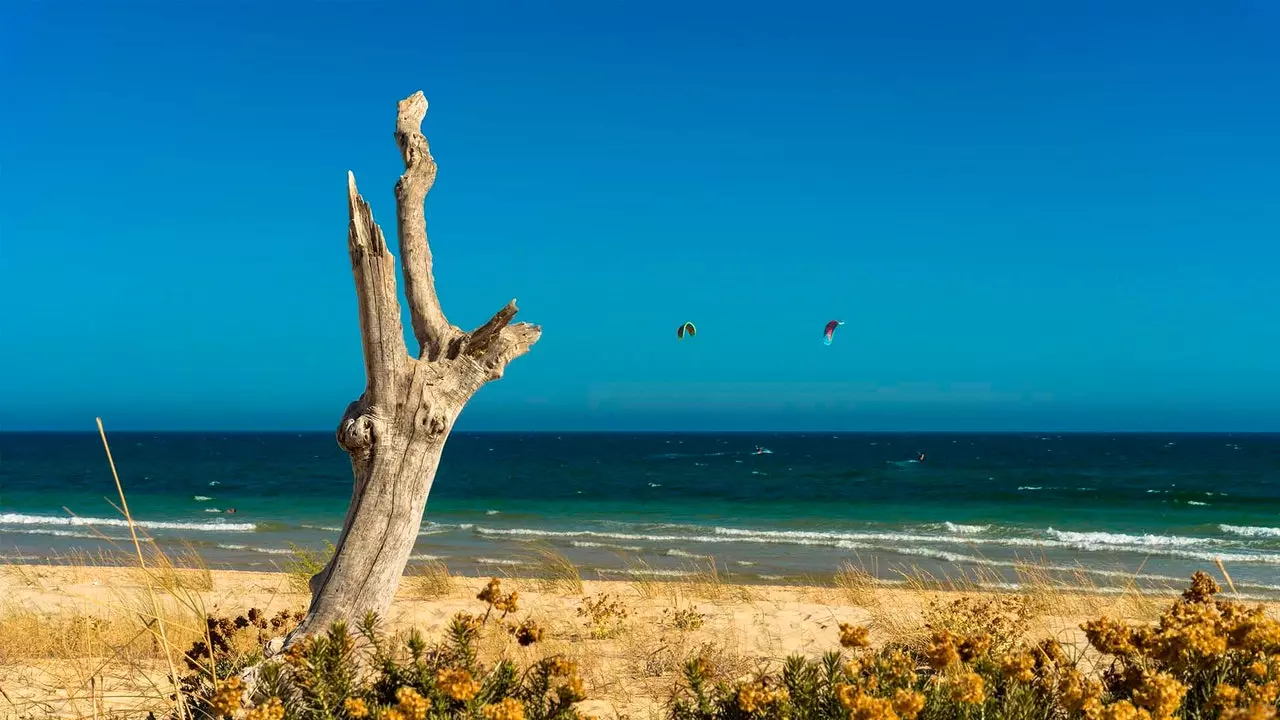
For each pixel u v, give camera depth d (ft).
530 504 121.90
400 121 13.96
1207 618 9.43
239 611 27.73
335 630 10.14
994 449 358.23
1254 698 8.62
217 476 185.57
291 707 9.60
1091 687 9.00
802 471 203.82
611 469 215.31
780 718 9.25
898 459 266.16
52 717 14.19
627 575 53.31
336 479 174.70
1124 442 495.41
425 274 13.97
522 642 10.93
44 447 412.57
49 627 22.08
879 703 8.11
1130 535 80.33
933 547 70.38
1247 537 79.25
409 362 13.50
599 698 16.72
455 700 9.40
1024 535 79.51
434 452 13.51
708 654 19.60
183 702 11.41
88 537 74.43
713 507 117.70
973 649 10.20
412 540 13.46
